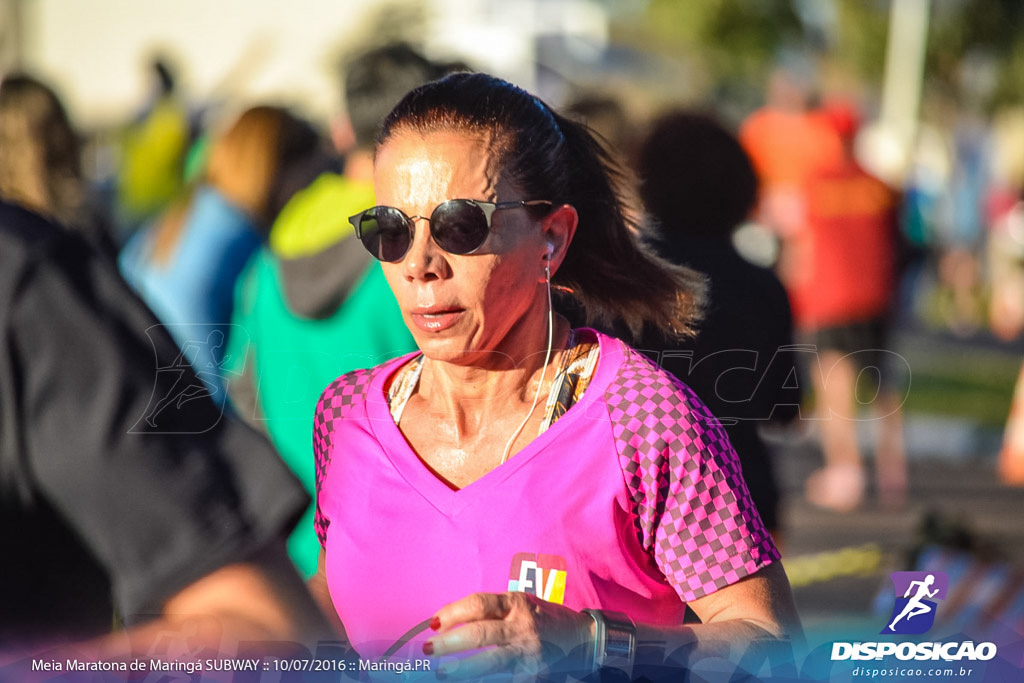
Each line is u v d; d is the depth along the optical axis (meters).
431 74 9.42
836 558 15.38
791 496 20.00
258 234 11.02
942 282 44.56
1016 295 40.53
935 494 20.69
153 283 10.83
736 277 7.64
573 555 5.21
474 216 5.14
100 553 3.71
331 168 11.45
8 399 3.69
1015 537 16.14
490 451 5.48
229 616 3.62
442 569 5.29
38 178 6.91
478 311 5.26
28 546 3.78
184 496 3.66
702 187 8.51
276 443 7.43
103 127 34.12
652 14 71.69
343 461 5.66
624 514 5.24
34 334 3.71
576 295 6.20
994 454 24.53
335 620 4.90
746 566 5.21
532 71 37.16
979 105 64.31
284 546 3.78
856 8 68.31
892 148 44.41
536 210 5.36
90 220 7.13
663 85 51.47
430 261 5.21
